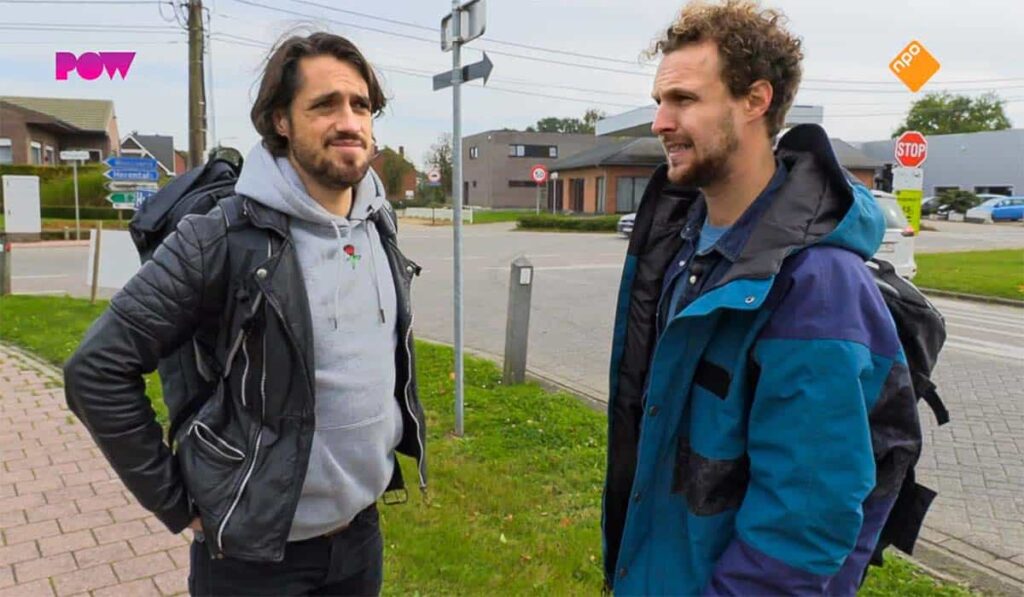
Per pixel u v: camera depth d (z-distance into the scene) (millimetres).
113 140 43469
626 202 34031
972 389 5957
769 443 1259
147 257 1813
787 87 1369
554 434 4480
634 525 1507
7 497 3559
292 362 1530
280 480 1530
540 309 10094
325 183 1592
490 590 2729
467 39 4230
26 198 10852
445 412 4930
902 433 1285
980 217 35000
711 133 1339
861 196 1358
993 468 4254
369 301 1683
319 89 1540
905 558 3154
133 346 1446
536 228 30141
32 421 4727
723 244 1410
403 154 52531
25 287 12023
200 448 1548
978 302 11117
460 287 4516
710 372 1362
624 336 1719
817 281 1245
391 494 2934
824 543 1208
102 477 3818
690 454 1399
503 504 3473
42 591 2736
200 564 1694
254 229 1533
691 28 1348
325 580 1756
